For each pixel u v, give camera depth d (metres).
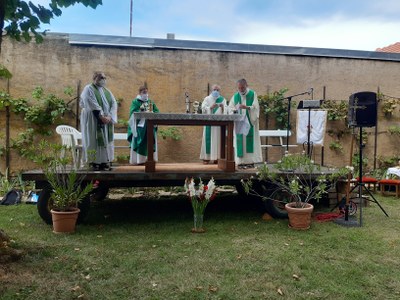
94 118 5.49
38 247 4.09
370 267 3.63
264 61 8.67
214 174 5.38
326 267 3.62
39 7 3.88
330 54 8.97
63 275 3.39
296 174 5.40
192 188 4.86
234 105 6.39
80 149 5.89
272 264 3.68
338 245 4.26
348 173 5.22
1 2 3.57
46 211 5.03
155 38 8.16
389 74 9.35
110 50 8.05
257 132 6.46
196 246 4.23
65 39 7.89
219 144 6.72
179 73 8.31
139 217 5.64
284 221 5.39
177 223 5.28
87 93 5.43
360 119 5.29
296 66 8.84
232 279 3.33
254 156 6.41
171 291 3.10
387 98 9.29
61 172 5.11
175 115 5.38
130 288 3.15
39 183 5.05
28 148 7.75
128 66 8.12
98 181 5.35
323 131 8.16
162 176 5.26
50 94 7.79
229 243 4.33
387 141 9.31
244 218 5.59
